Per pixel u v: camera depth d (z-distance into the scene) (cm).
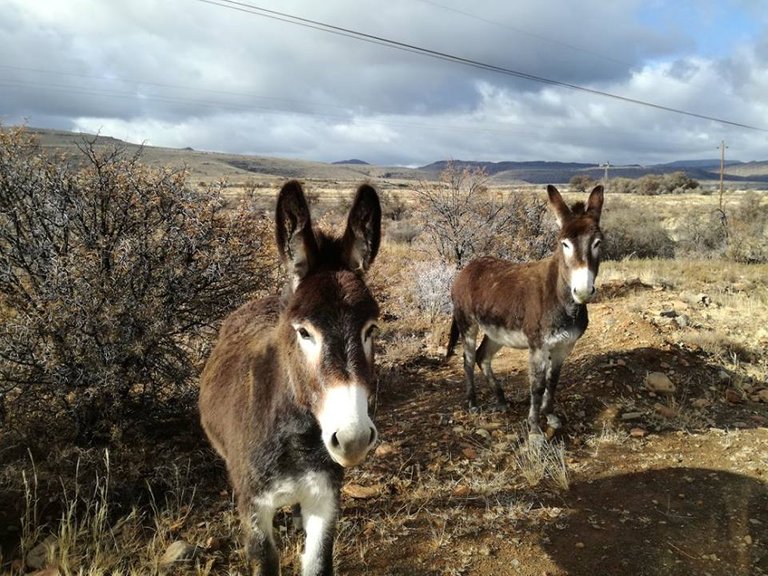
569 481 474
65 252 481
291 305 242
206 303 522
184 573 346
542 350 547
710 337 786
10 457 430
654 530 402
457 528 406
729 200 5078
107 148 502
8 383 455
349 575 357
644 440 548
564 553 378
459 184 1295
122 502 407
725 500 439
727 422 586
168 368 493
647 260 1669
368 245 275
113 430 449
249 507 288
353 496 446
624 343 764
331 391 218
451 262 1216
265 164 17150
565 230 518
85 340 448
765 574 356
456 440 552
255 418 286
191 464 456
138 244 477
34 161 489
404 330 945
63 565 326
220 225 531
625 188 7725
